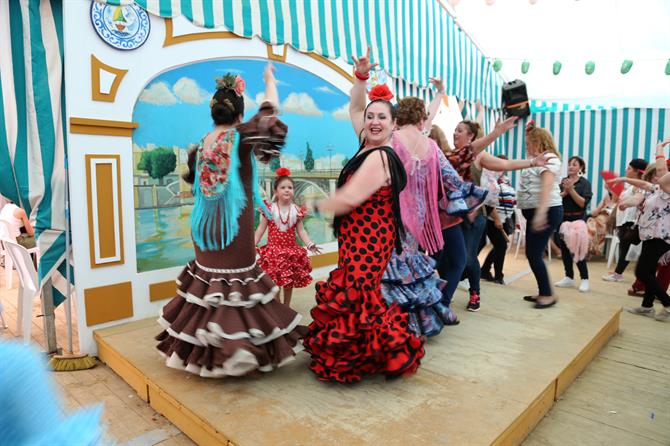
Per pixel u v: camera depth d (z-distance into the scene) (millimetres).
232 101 2576
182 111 3988
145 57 3664
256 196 2645
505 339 3465
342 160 5598
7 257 5645
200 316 2596
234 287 2543
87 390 3012
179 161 3998
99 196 3484
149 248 3857
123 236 3637
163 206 3920
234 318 2506
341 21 5371
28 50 3342
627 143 8508
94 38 3369
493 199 5551
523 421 2449
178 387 2648
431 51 6812
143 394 2875
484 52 8289
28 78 3365
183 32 3900
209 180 2510
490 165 3850
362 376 2820
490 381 2768
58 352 3600
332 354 2658
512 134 9617
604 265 7738
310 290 4816
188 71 4008
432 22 6793
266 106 2455
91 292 3484
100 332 3484
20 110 3393
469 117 8164
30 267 3656
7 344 529
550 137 4254
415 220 3010
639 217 4812
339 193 2514
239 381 2729
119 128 3547
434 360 3070
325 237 5500
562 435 2553
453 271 3740
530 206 4309
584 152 8961
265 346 2676
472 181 4133
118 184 3578
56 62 3439
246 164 2541
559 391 2955
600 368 3453
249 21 4391
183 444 2430
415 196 3008
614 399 2971
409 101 3135
